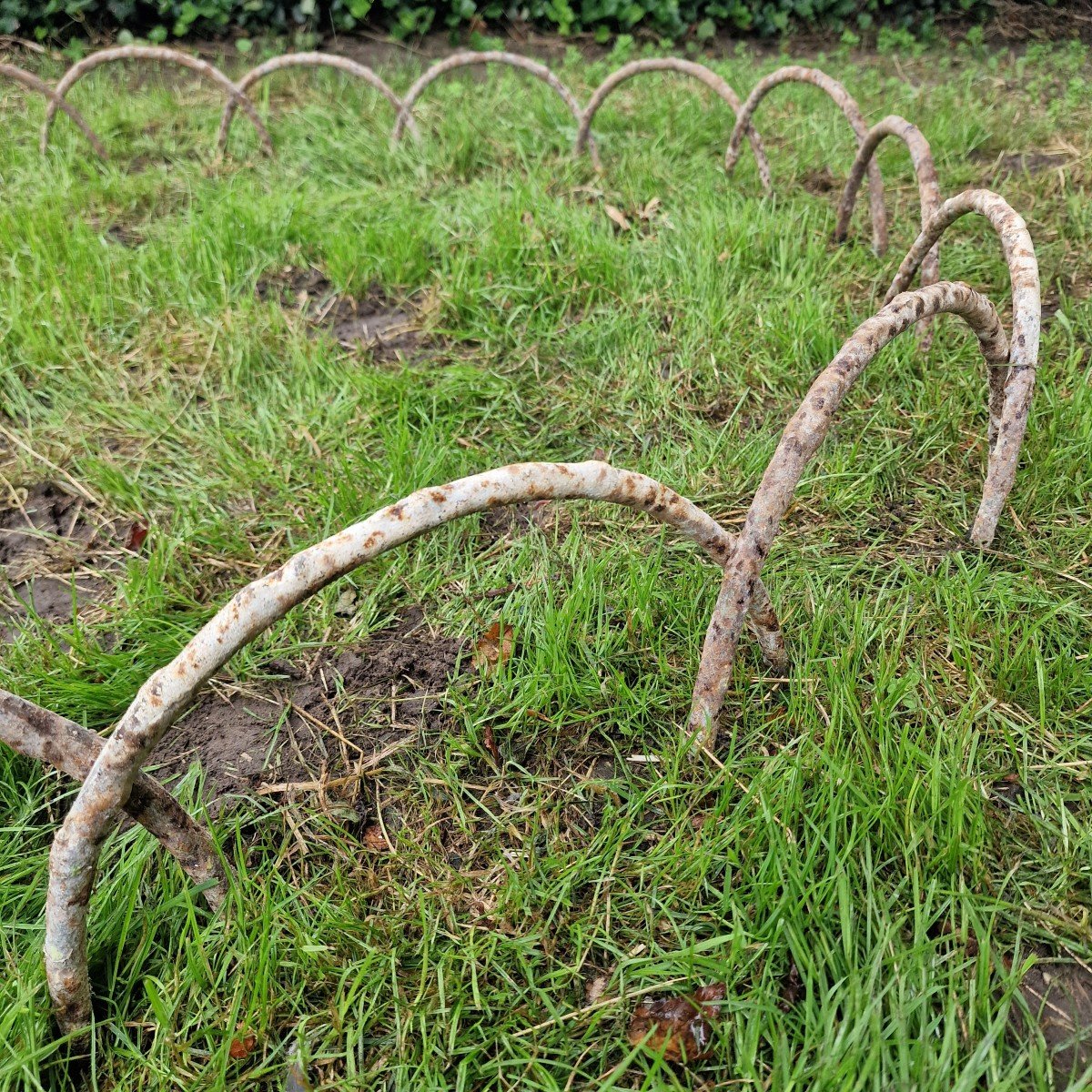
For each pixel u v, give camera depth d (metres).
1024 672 2.04
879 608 2.25
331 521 2.60
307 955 1.64
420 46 6.72
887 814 1.75
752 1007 1.52
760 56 6.63
